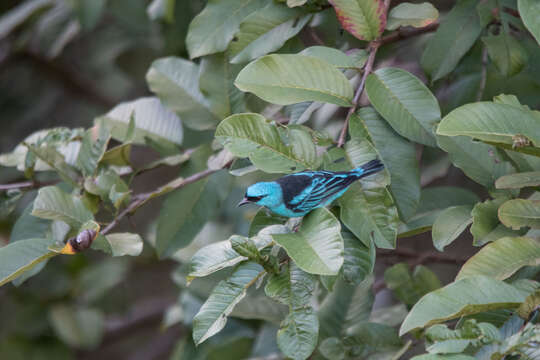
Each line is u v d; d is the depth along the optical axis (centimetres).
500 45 852
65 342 1448
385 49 1023
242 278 687
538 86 1008
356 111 789
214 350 1120
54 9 1468
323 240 655
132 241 787
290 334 655
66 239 902
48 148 903
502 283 587
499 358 550
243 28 879
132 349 1961
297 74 745
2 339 1423
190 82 1012
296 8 877
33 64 1625
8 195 941
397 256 1066
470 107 638
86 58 1609
